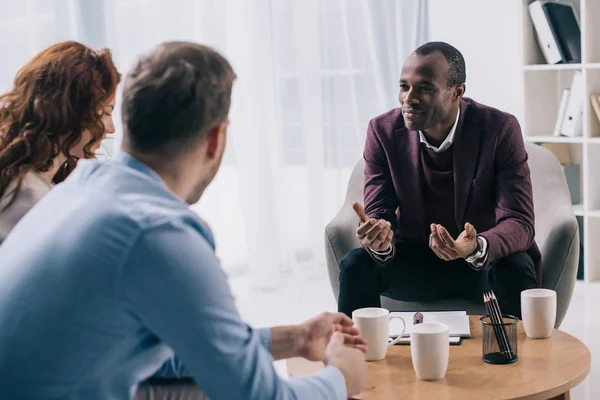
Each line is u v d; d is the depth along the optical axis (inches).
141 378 52.2
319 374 54.6
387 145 107.2
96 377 48.1
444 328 71.9
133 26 154.5
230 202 173.5
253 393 48.2
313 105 175.0
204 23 161.6
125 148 51.6
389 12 178.2
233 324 48.3
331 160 180.1
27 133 67.6
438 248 92.0
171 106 49.6
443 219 106.6
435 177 105.0
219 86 51.0
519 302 95.4
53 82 68.6
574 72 165.9
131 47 154.5
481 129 103.2
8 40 142.3
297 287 172.9
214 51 52.2
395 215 107.9
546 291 82.7
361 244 100.8
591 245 158.4
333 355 57.5
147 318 47.2
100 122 70.3
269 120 168.2
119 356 48.6
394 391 68.9
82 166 52.3
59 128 68.4
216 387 48.0
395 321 86.7
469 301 103.3
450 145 103.7
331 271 110.7
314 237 178.1
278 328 65.8
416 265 104.6
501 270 96.7
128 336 48.3
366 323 76.5
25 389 47.1
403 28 178.4
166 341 47.6
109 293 46.6
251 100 167.0
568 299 105.7
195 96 49.8
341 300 97.5
